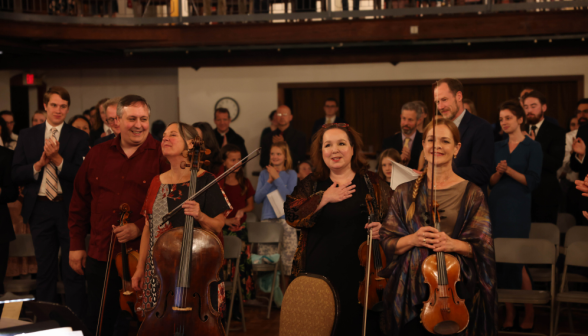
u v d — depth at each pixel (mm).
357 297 2453
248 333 4117
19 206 5023
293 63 8836
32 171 3697
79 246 3080
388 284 2322
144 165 2990
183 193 2678
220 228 2688
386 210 2543
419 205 2355
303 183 2662
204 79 9148
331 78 8875
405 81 8656
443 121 2387
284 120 7387
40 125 3973
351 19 7918
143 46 8375
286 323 2324
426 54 8414
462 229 2283
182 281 2381
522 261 3670
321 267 2488
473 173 3195
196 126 3986
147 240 2719
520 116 4086
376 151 9023
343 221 2504
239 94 9078
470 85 8648
